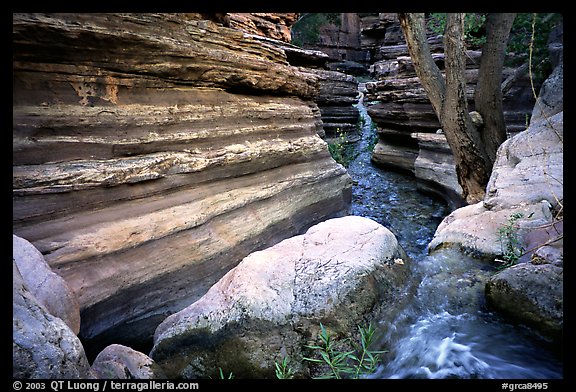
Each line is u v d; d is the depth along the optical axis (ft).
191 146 15.35
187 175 14.49
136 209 12.48
